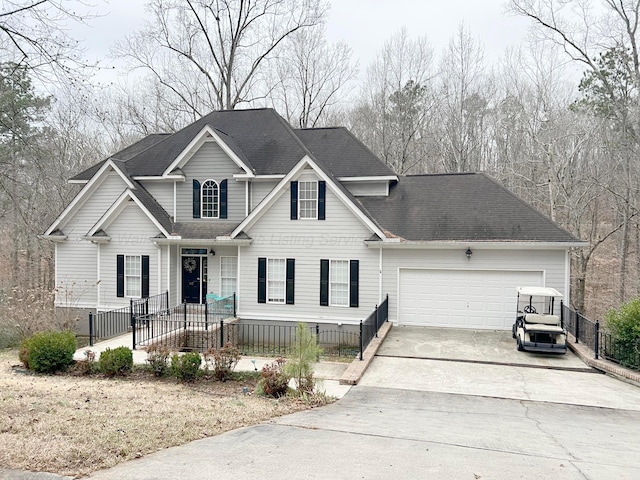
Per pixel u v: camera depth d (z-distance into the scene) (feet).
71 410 29.04
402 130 132.77
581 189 101.35
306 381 38.14
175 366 41.24
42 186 110.01
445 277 63.31
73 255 72.54
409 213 66.74
